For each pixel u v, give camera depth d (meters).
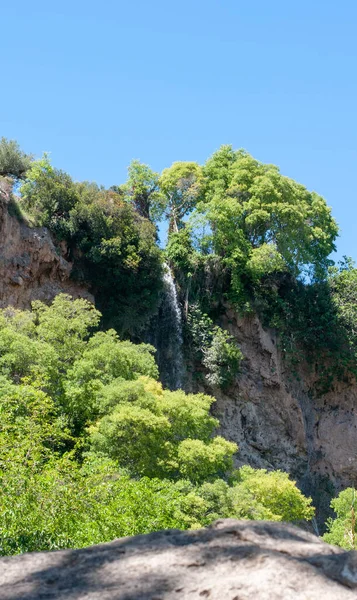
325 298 56.09
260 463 50.50
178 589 3.60
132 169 58.91
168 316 51.97
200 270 54.28
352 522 12.19
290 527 4.45
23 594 3.66
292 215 55.88
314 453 53.44
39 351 34.91
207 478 31.56
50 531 18.53
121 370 36.34
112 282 48.75
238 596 3.46
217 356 50.50
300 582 3.52
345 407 55.00
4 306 43.81
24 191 49.38
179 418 33.47
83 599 3.55
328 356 55.56
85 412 33.75
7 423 24.77
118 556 4.07
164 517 22.92
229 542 4.14
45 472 20.59
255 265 53.12
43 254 46.22
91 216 48.19
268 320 54.66
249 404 51.81
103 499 21.53
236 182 57.03
